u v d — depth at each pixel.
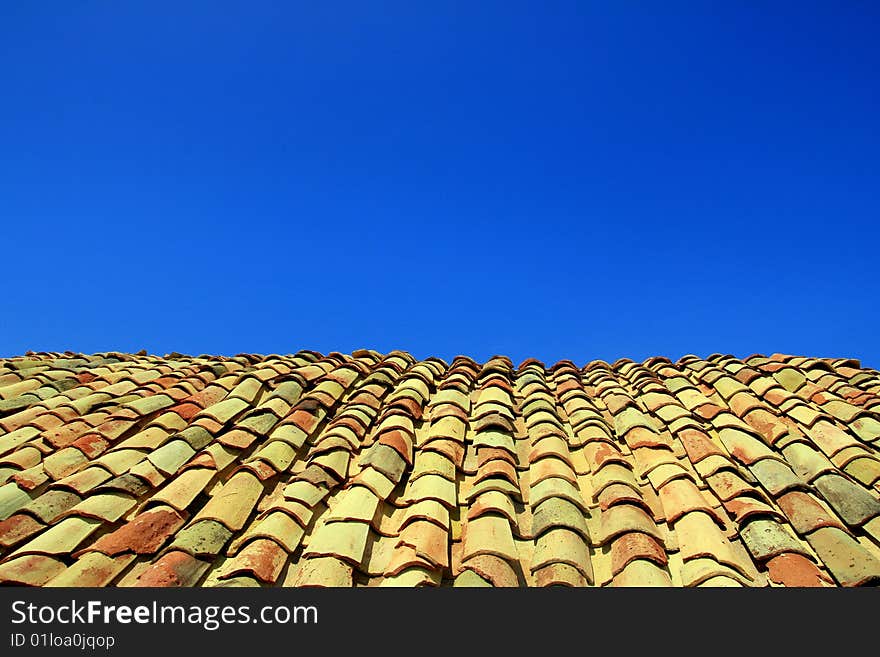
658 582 3.10
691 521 3.58
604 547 3.55
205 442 4.76
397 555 3.41
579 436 5.04
